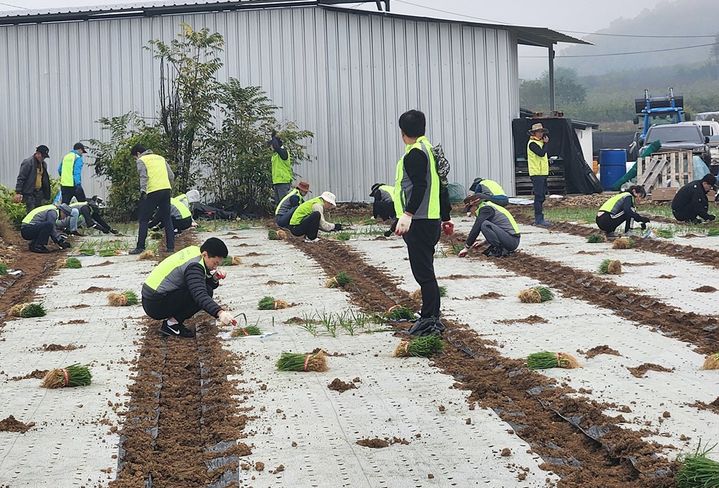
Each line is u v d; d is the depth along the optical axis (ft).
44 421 21.79
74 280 45.42
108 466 18.76
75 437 20.56
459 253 49.62
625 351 27.71
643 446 18.65
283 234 62.34
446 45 87.51
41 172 66.49
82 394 24.12
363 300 37.60
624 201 54.08
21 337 31.83
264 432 20.71
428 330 30.25
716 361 25.38
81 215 65.82
